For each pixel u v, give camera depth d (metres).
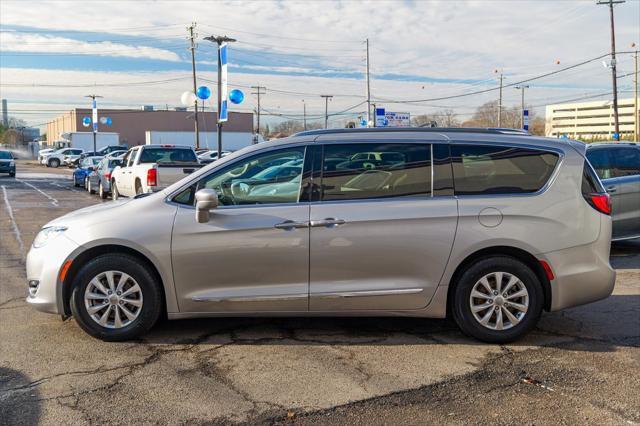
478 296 4.93
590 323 5.58
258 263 4.84
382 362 4.56
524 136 5.13
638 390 4.05
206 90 19.09
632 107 86.06
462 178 4.95
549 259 4.90
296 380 4.21
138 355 4.68
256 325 5.45
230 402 3.86
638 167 9.19
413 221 4.83
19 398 3.90
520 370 4.41
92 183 21.83
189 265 4.84
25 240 10.66
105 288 4.92
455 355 4.71
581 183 5.01
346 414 3.70
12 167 33.19
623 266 8.41
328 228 4.81
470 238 4.84
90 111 81.94
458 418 3.65
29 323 5.48
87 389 4.04
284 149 5.00
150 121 84.56
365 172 4.94
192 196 4.96
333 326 5.44
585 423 3.58
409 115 43.72
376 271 4.87
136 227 4.83
